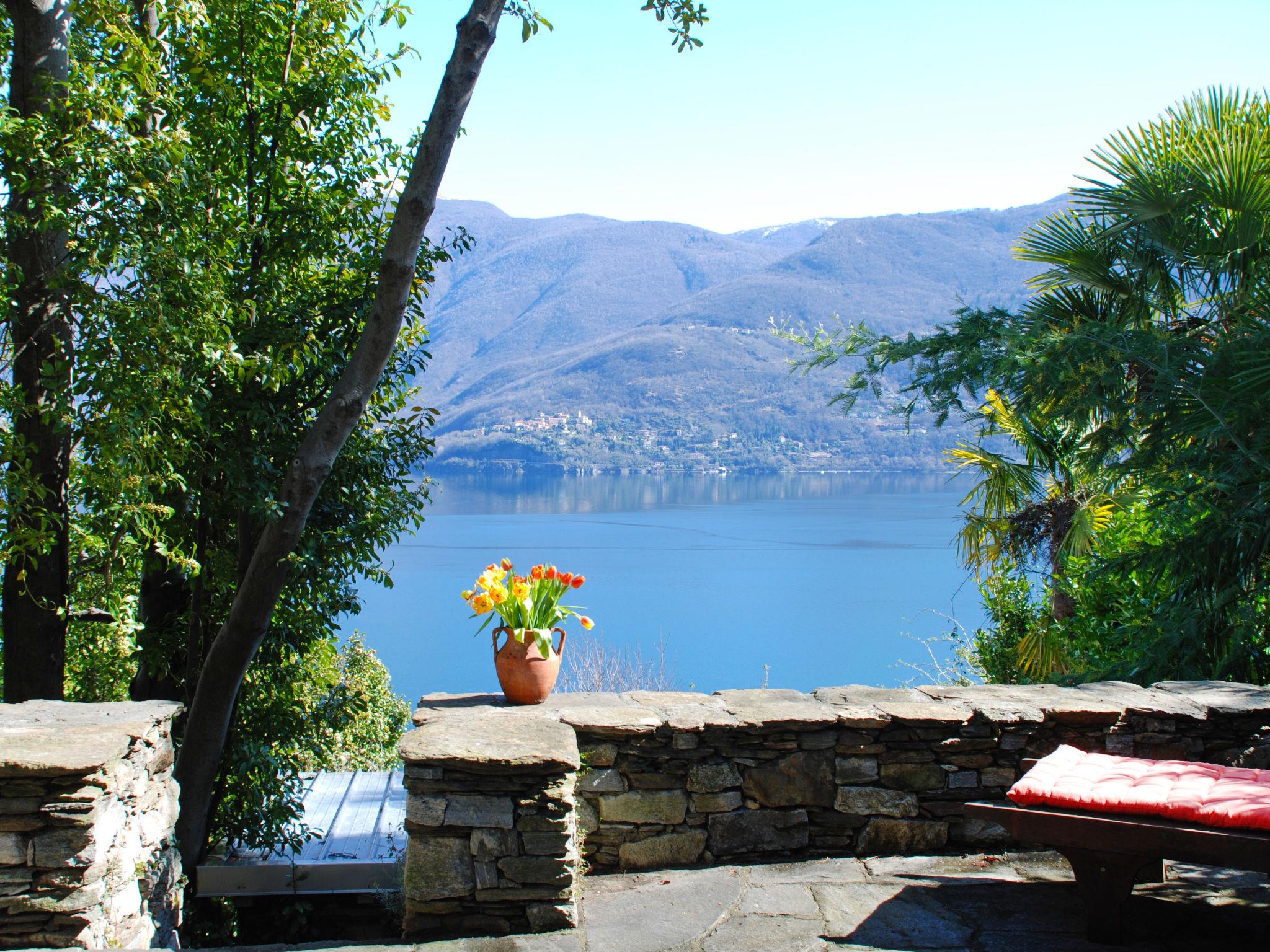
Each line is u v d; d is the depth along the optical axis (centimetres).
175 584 543
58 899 256
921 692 360
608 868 320
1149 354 595
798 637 5972
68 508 506
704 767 324
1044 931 259
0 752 262
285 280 498
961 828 331
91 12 462
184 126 496
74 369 448
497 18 403
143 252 414
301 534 452
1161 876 290
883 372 748
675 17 472
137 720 311
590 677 937
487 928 267
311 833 504
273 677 550
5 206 450
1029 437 750
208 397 461
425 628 6950
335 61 508
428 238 520
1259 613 509
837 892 291
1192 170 627
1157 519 546
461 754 269
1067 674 637
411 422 555
